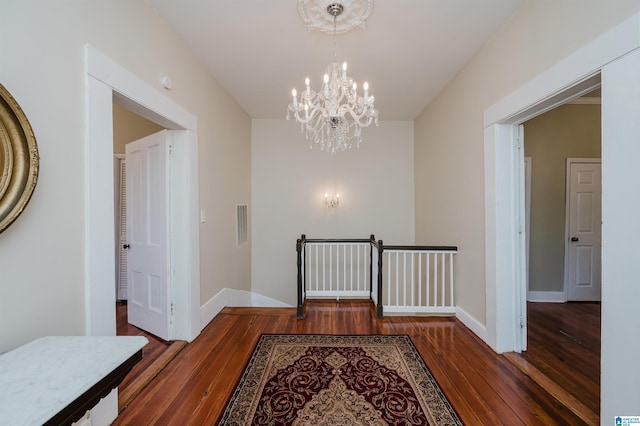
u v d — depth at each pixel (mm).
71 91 1359
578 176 3820
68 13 1342
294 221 4680
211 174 2986
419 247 3078
